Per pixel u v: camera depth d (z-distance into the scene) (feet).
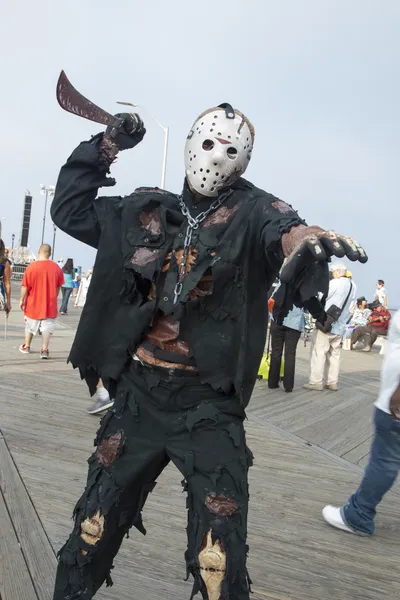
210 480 5.79
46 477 12.38
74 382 23.06
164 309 5.97
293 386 27.14
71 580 6.28
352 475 14.44
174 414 6.07
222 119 6.07
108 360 6.43
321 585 9.04
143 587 8.54
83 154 6.49
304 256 4.99
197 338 5.96
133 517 6.35
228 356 5.95
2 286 36.76
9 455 13.55
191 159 6.11
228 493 5.78
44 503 11.03
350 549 10.38
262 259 5.97
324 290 5.21
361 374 34.50
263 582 8.98
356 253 4.75
